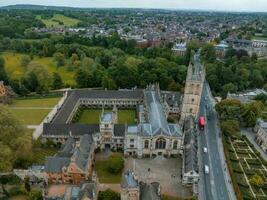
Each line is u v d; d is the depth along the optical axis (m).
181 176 159.75
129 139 173.25
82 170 147.12
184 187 152.12
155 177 158.12
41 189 143.25
